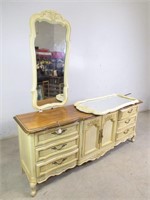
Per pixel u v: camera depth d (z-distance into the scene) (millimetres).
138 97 3996
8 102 2445
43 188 1671
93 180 1794
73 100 3035
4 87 2363
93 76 3162
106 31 3070
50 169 1637
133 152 2326
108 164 2059
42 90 1926
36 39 1772
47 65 1910
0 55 2230
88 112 1882
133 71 3723
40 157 1527
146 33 3645
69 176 1841
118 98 2504
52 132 1546
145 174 1897
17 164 2008
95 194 1619
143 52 3744
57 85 2031
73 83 2949
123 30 3285
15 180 1761
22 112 2592
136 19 3395
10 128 2578
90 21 2830
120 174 1891
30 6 2275
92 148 1989
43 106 1932
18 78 2430
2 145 2393
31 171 1531
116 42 3268
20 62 2389
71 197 1580
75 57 2848
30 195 1584
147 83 4047
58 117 1726
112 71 3396
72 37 2721
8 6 2133
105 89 3408
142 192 1652
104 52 3166
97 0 2787
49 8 2414
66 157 1733
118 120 2195
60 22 1854
